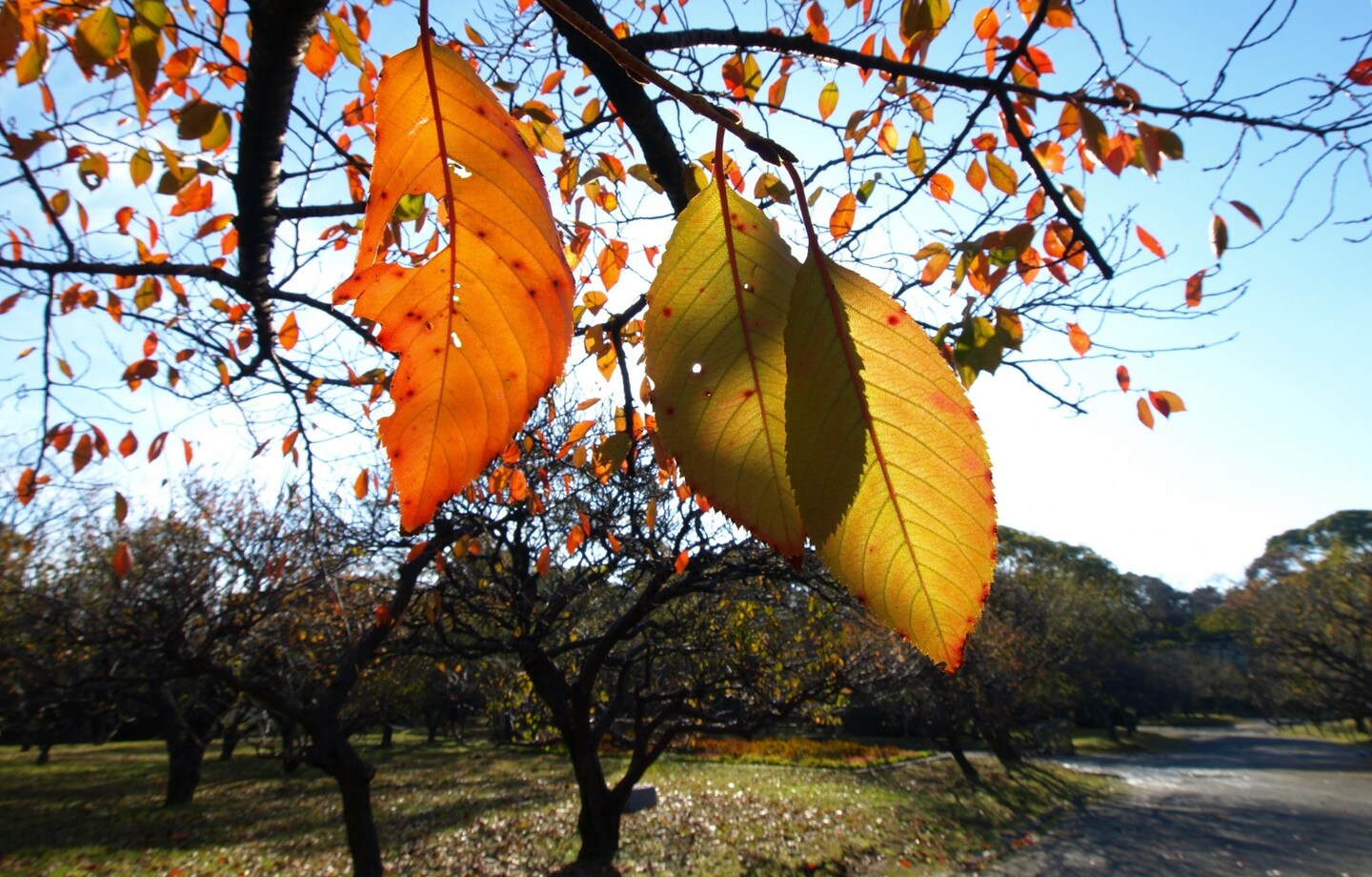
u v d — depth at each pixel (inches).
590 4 68.7
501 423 17.3
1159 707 1782.7
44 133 108.7
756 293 18.3
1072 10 96.7
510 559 474.9
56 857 487.2
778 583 398.6
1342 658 992.9
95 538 395.2
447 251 17.8
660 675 576.4
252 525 384.5
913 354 16.5
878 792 746.8
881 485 16.3
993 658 929.5
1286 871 530.3
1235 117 93.8
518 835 541.6
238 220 99.3
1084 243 86.0
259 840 542.6
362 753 1083.9
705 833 545.6
